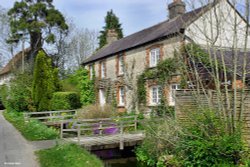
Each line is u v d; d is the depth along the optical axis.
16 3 42.88
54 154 10.19
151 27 24.92
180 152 10.13
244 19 9.37
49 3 44.50
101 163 9.44
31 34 43.94
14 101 25.45
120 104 24.39
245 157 8.98
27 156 10.22
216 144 8.91
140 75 21.41
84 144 12.88
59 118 21.45
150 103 20.33
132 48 22.56
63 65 49.84
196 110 10.47
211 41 9.64
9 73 51.66
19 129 16.53
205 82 12.76
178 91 11.19
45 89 24.45
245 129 9.62
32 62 42.84
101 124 15.27
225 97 9.66
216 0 10.12
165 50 18.89
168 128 10.43
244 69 9.20
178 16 21.67
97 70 28.44
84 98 29.31
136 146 13.96
